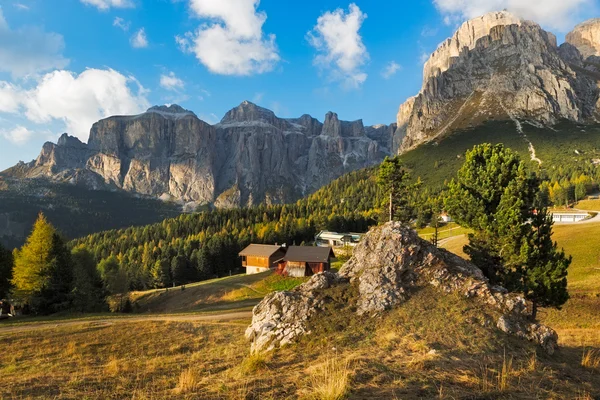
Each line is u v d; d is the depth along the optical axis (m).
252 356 14.91
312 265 77.88
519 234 23.41
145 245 137.75
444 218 138.75
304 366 13.58
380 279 20.47
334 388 9.48
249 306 54.03
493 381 10.87
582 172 180.88
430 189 188.50
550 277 22.94
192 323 32.34
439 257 22.38
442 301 18.97
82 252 65.19
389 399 9.12
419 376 10.95
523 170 24.36
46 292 47.62
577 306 37.41
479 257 25.67
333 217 153.50
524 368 12.57
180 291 76.31
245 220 169.25
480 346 14.76
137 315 44.00
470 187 27.06
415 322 17.19
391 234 23.16
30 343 25.38
